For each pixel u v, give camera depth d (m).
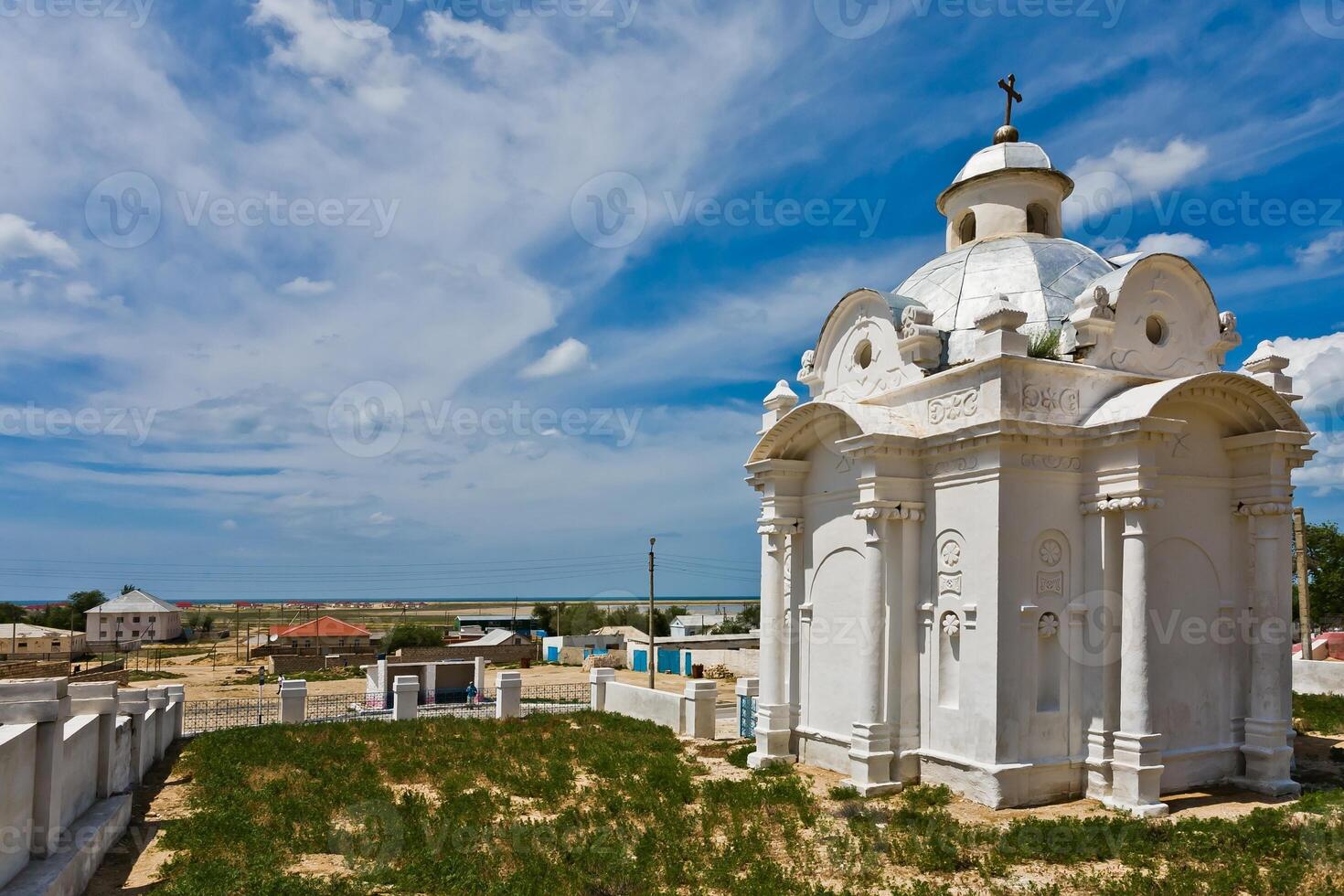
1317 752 19.47
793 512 19.47
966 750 15.23
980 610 15.18
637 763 18.81
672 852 12.51
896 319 18.06
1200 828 12.87
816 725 18.56
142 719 17.53
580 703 33.12
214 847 12.76
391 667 38.12
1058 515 15.51
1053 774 14.99
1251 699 16.27
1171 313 17.30
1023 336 15.57
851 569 17.83
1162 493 15.85
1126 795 14.34
